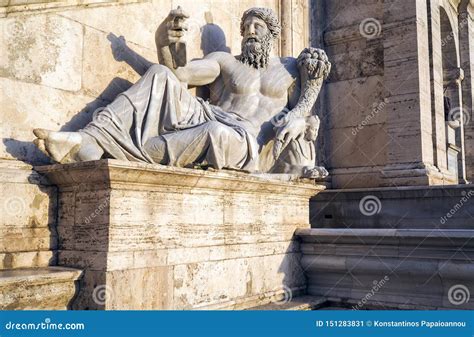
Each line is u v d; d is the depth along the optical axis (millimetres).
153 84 4375
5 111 3879
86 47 4625
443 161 9391
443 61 12180
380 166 9008
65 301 3367
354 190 7988
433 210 7250
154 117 4309
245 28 5863
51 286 3225
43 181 3803
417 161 8594
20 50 4043
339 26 9852
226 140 4258
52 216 3820
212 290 4133
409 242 4684
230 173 4203
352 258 5062
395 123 8914
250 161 4598
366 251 4957
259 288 4730
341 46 9797
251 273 4629
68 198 3771
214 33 6496
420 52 8898
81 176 3537
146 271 3551
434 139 9086
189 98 4730
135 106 4207
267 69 5902
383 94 9188
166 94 4438
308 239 5355
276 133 5445
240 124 5145
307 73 5879
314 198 8391
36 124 4105
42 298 3160
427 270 4562
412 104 8758
